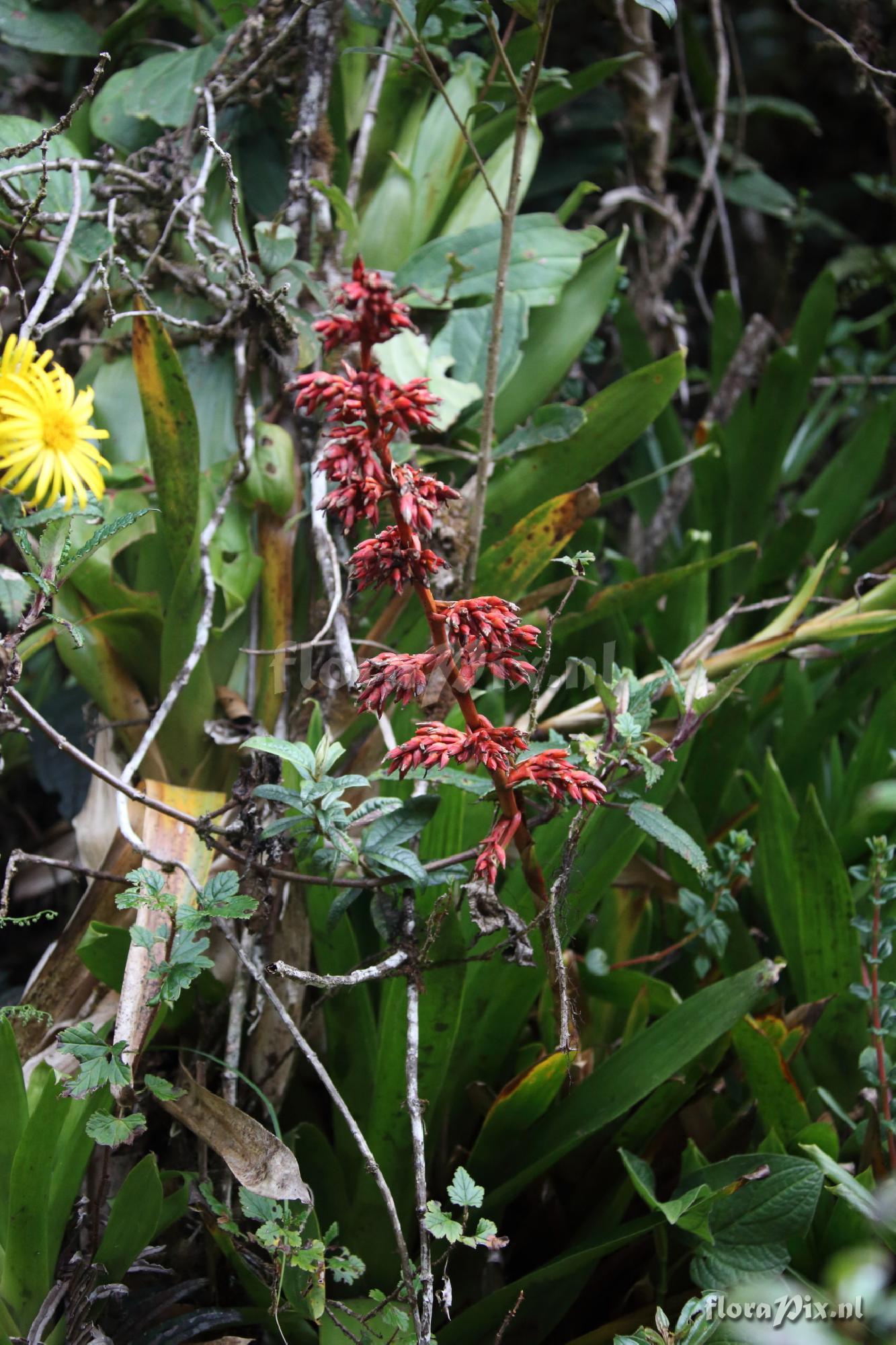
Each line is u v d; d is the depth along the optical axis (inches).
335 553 95.1
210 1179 90.2
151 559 98.0
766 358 131.5
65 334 103.9
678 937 98.8
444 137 103.0
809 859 94.2
